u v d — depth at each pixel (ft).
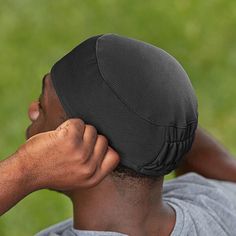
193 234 8.36
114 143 7.86
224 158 10.92
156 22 22.80
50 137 7.35
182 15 23.02
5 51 21.89
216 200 9.16
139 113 7.77
